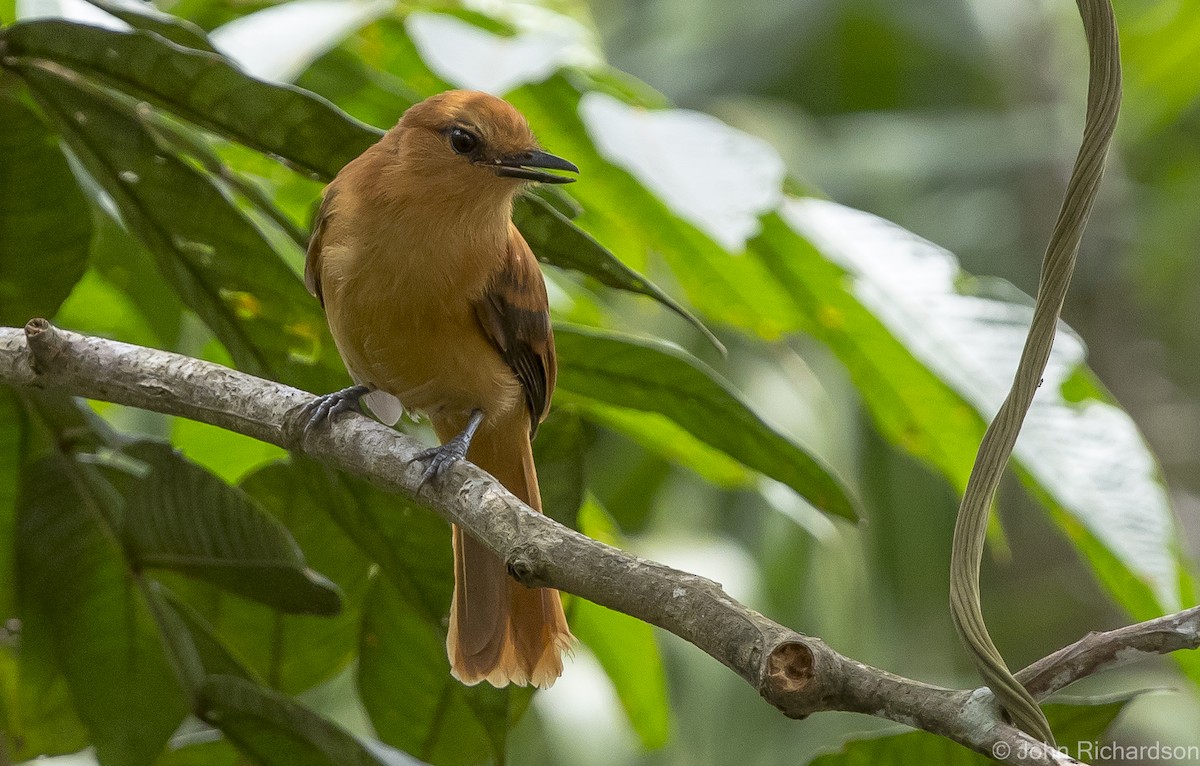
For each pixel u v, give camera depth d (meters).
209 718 7.54
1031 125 21.03
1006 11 21.64
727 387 7.56
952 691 4.01
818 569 14.40
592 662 14.42
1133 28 17.75
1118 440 8.01
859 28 21.80
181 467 7.39
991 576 20.88
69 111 6.98
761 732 14.63
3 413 7.71
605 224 10.11
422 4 9.61
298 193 9.51
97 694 7.88
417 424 9.34
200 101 6.84
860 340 9.02
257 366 7.92
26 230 7.41
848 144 20.36
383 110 9.82
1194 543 18.86
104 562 7.86
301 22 8.53
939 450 9.28
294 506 8.62
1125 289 20.59
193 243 7.32
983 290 8.57
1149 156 22.09
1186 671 7.61
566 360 8.05
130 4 7.66
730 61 22.08
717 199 7.71
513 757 14.27
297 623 8.88
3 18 8.20
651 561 4.74
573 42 8.68
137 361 6.38
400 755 7.66
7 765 8.55
